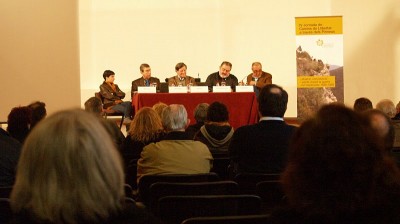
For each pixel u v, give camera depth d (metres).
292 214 1.46
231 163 4.00
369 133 1.44
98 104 5.57
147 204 3.25
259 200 2.68
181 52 11.09
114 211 1.49
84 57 10.95
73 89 10.62
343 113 1.48
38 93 10.50
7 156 3.42
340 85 9.49
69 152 1.45
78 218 1.45
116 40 11.02
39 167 1.45
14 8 10.45
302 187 1.43
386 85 11.09
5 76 10.41
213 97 8.13
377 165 1.42
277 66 11.19
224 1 11.15
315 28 9.43
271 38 11.19
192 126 5.54
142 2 11.06
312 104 9.50
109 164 1.48
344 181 1.40
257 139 3.58
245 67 11.16
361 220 1.41
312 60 9.45
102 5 11.00
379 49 11.09
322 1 11.13
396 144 4.83
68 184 1.44
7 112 10.38
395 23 11.04
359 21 11.09
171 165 3.63
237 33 11.16
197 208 2.72
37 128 1.50
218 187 3.03
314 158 1.42
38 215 1.44
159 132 4.57
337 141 1.41
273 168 3.58
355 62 11.13
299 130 1.54
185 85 9.55
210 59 11.14
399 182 1.43
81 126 1.49
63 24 10.61
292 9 11.17
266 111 3.65
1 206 2.66
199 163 3.66
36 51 10.51
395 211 1.41
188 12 11.11
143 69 9.69
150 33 11.05
